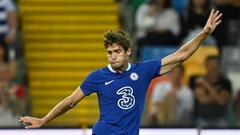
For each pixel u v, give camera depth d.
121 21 29.16
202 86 25.81
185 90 25.59
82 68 29.02
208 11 28.03
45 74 28.78
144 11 28.36
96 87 14.53
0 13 28.20
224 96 25.67
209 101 25.55
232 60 27.34
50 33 29.42
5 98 26.20
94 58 29.11
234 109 25.42
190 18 27.94
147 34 28.02
